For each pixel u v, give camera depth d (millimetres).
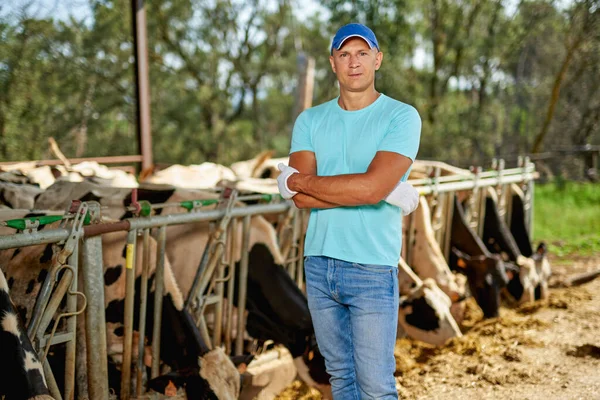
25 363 2205
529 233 7059
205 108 19641
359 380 2430
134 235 3061
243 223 3676
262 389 3795
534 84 25203
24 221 2494
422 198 5277
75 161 6801
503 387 3670
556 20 20250
